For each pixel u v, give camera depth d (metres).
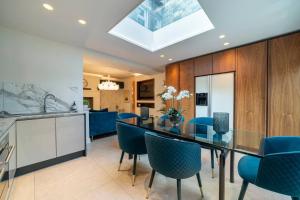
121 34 2.79
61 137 2.45
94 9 1.92
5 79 2.44
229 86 3.25
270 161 1.00
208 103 3.60
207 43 2.98
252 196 1.60
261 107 2.79
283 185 0.99
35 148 2.15
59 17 2.11
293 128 2.46
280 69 2.59
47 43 2.87
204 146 1.45
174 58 4.05
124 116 2.95
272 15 2.00
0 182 1.33
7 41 2.45
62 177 2.00
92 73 7.05
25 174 2.06
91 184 1.83
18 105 2.56
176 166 1.33
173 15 3.01
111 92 8.59
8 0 1.72
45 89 2.87
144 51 3.51
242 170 1.30
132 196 1.61
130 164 2.40
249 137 1.62
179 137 1.63
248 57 2.97
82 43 3.07
